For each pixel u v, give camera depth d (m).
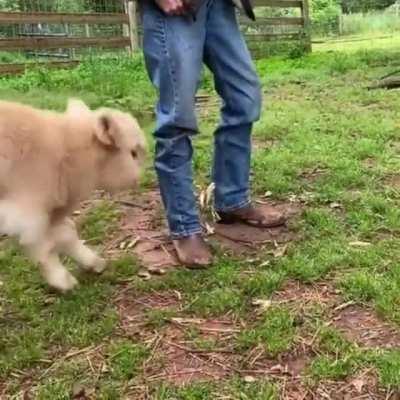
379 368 1.42
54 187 1.73
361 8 20.94
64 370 1.47
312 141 3.31
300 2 9.79
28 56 7.96
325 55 8.36
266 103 4.59
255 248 2.05
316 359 1.46
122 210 2.45
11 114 1.70
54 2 8.64
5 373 1.47
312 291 1.76
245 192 2.19
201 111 4.42
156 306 1.73
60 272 1.79
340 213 2.30
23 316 1.71
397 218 2.20
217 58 2.01
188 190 1.97
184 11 1.85
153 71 1.93
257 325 1.60
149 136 3.40
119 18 7.80
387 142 3.25
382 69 6.26
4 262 2.04
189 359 1.50
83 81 5.73
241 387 1.39
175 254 2.03
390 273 1.82
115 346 1.54
